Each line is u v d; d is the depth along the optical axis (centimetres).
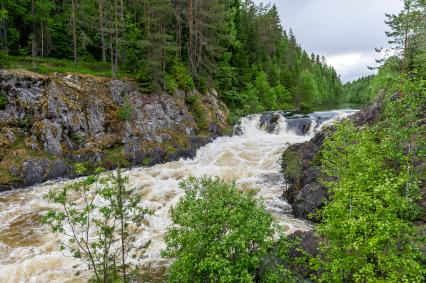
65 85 2480
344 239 646
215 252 630
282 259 783
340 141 1015
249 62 5969
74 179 2116
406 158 830
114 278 823
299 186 1689
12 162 1986
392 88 913
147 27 3297
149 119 2798
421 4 1903
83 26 3669
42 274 998
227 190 775
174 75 3378
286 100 6600
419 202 959
